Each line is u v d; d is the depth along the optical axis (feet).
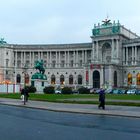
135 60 574.56
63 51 650.43
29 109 175.83
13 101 232.73
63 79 639.35
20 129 95.04
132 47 581.53
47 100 231.91
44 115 141.28
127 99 247.91
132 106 185.57
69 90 369.50
